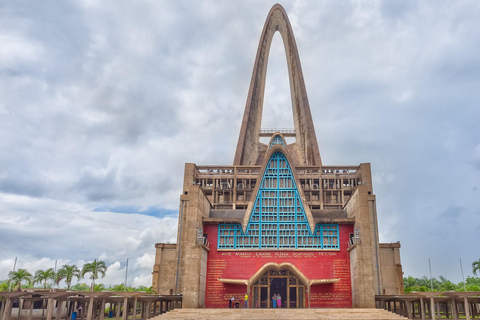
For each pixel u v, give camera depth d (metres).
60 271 63.22
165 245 57.28
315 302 37.94
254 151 89.25
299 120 90.00
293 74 95.50
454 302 32.62
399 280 52.56
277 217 41.41
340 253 39.72
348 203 43.22
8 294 28.55
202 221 40.56
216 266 39.81
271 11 103.56
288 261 39.59
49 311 28.39
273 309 32.28
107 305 59.91
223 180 64.69
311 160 79.88
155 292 53.06
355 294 36.50
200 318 29.95
